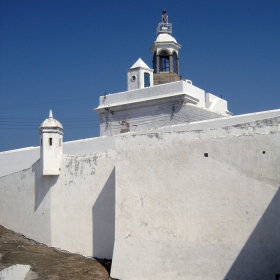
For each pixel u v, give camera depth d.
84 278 16.73
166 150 16.44
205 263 15.13
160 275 15.83
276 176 14.44
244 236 14.68
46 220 21.03
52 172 20.69
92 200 19.70
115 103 30.02
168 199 16.17
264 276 14.20
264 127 14.87
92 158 19.95
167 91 27.75
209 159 15.58
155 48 32.66
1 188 23.92
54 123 20.97
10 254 19.03
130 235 16.75
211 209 15.33
